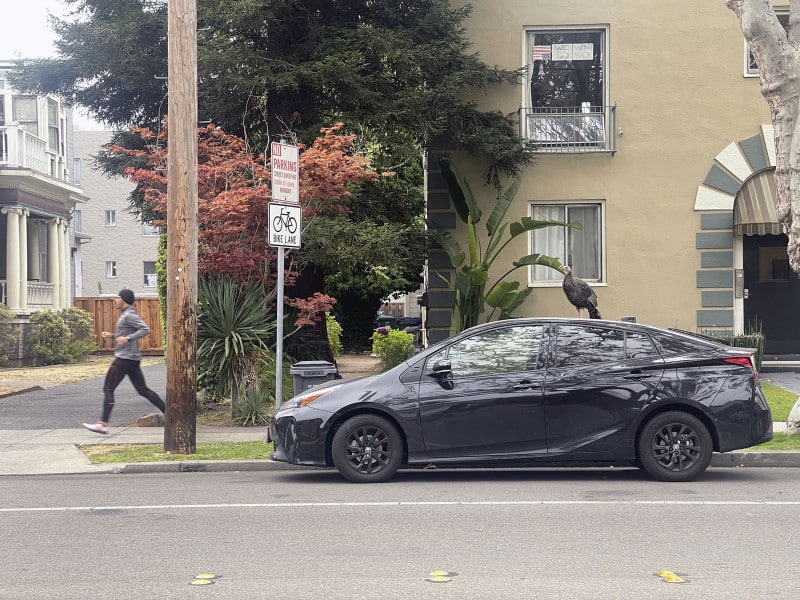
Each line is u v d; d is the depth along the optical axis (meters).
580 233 19.30
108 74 17.69
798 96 12.09
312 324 15.66
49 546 7.09
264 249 15.22
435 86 17.66
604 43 19.23
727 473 10.40
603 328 9.99
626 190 19.06
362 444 9.89
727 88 18.97
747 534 7.24
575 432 9.70
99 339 34.59
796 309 20.61
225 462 11.13
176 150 11.65
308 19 17.95
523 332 10.00
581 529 7.44
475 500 8.75
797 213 12.04
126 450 12.12
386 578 6.06
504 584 5.89
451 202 19.09
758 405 9.78
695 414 9.84
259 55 16.95
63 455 11.89
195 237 11.77
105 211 50.50
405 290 35.44
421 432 9.71
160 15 17.27
